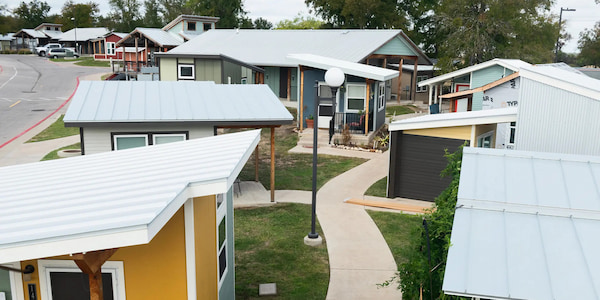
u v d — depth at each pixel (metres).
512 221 5.77
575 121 12.01
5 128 28.55
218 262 8.05
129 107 15.37
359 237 13.13
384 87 28.97
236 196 16.45
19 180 7.11
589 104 11.79
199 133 15.41
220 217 8.36
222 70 29.17
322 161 21.22
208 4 78.38
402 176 16.58
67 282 6.05
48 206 5.23
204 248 6.88
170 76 29.36
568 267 4.99
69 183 6.41
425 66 47.09
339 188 17.53
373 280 10.70
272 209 15.35
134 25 86.44
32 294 6.05
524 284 4.77
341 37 37.47
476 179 6.68
